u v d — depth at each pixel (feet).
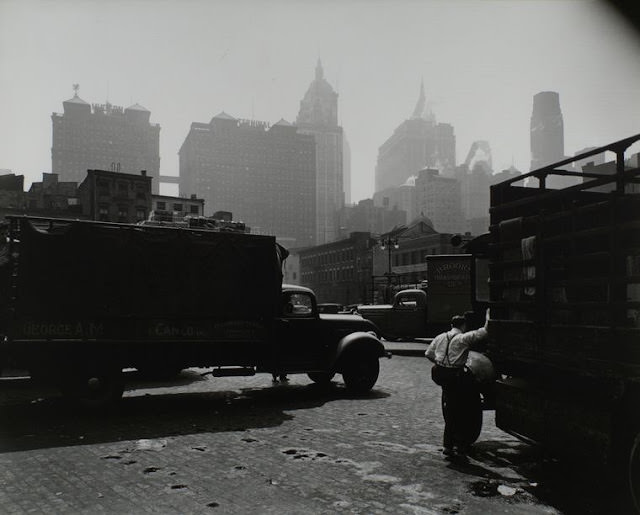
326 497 14.52
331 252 289.33
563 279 16.31
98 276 27.73
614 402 13.87
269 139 614.34
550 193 16.53
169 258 29.40
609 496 14.69
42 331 26.48
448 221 563.89
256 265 31.68
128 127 588.50
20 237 26.43
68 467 17.31
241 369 31.83
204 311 30.12
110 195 186.09
